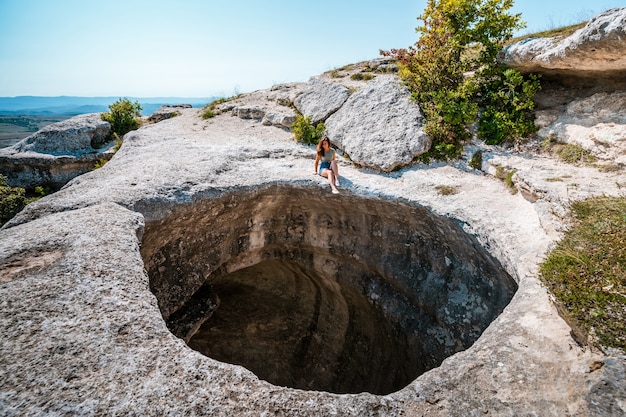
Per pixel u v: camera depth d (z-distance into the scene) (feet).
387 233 28.19
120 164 29.99
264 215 30.09
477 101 32.76
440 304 24.88
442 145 29.71
